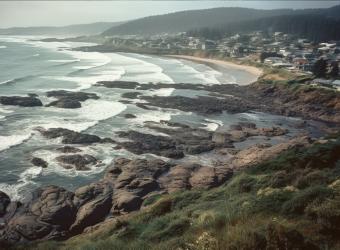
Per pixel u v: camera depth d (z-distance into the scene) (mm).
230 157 46562
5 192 33875
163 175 39750
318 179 18781
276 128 60469
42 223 27797
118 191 34438
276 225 9141
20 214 29297
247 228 9930
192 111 72250
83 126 57156
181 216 17547
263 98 87688
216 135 55562
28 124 56594
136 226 17109
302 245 8539
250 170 32094
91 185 35219
